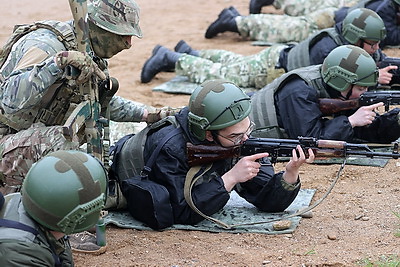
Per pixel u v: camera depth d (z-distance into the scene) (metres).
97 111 6.91
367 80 9.31
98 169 5.60
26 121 7.28
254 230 7.59
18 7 23.89
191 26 20.47
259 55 13.10
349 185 8.97
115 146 8.20
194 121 7.35
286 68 12.46
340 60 9.34
